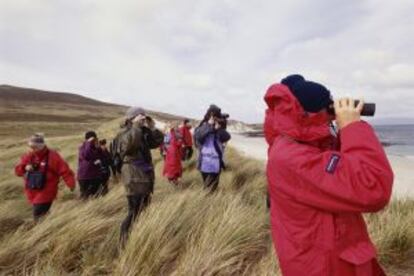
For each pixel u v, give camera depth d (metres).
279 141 2.23
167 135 16.06
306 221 2.10
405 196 9.16
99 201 8.30
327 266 2.07
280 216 2.20
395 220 6.14
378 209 2.02
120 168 6.62
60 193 11.17
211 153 9.20
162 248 5.47
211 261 5.08
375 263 2.21
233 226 5.77
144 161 6.48
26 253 5.83
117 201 8.27
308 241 2.09
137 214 6.34
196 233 5.88
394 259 5.45
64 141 37.19
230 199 7.35
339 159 2.03
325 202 2.04
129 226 6.17
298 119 2.13
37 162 7.86
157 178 12.52
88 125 122.31
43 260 5.61
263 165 15.11
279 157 2.15
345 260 2.06
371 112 2.12
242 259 5.41
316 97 2.11
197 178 11.91
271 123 2.33
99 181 10.48
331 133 2.20
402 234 5.71
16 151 27.50
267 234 6.38
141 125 6.55
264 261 5.21
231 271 5.11
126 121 6.63
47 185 7.91
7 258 5.70
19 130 91.25
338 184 1.99
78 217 6.78
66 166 8.08
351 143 2.04
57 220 6.73
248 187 9.90
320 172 2.04
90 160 10.34
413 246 5.74
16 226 7.89
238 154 19.97
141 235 5.51
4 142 47.97
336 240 2.07
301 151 2.11
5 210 8.35
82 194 10.44
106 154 10.67
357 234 2.12
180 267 5.05
